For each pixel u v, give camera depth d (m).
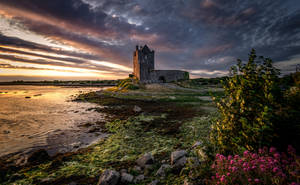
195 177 4.25
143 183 5.44
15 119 22.14
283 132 3.29
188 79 79.75
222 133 4.36
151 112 24.22
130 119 19.64
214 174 3.88
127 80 70.25
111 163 7.96
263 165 2.89
